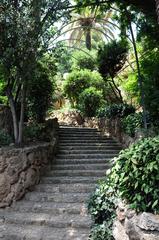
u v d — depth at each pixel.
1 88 9.21
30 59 6.72
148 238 2.91
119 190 3.54
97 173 7.70
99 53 12.03
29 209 6.05
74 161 8.42
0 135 7.13
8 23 6.39
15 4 6.75
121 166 3.54
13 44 6.50
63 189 6.88
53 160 8.46
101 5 9.52
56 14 6.98
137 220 3.12
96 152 9.30
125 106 10.88
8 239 4.95
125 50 11.70
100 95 15.09
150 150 3.25
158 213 3.09
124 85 12.86
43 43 6.86
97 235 4.12
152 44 9.73
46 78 10.87
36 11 6.75
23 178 6.63
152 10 8.16
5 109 7.97
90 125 13.80
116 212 3.82
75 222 5.31
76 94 16.45
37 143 7.93
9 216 5.71
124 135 9.44
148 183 3.19
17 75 6.85
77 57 18.03
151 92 7.88
